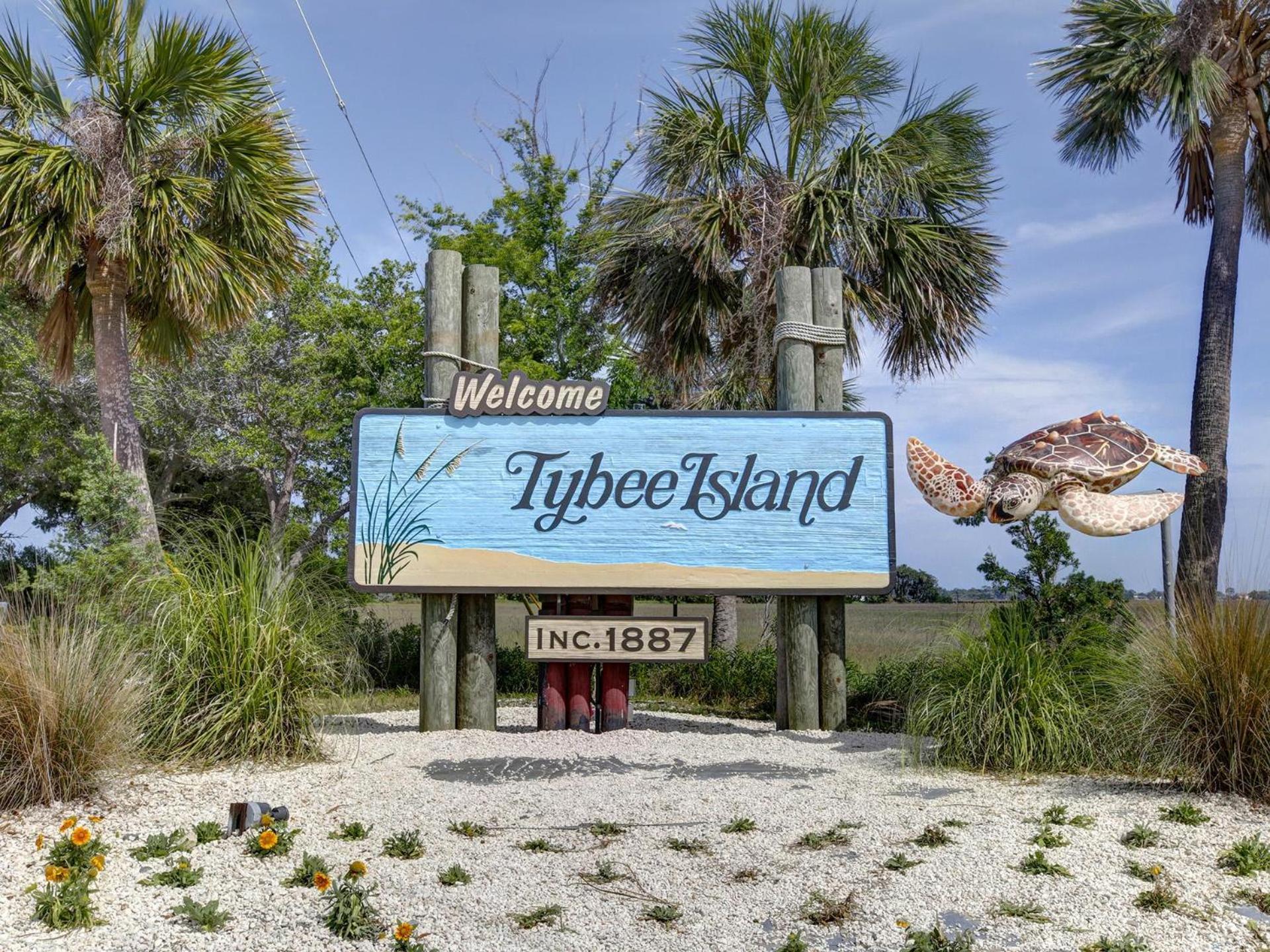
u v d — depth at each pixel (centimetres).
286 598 623
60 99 957
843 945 317
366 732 736
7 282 1082
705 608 2003
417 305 1634
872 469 766
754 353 1059
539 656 738
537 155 1617
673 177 1011
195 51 934
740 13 1029
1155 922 328
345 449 1659
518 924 335
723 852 417
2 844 407
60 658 489
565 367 1552
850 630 943
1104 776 555
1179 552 1138
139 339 1102
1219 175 1153
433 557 746
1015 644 604
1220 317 1140
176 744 571
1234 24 1110
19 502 1956
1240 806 470
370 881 375
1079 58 1171
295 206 1026
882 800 508
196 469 1900
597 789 545
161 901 349
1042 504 569
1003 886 363
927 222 988
